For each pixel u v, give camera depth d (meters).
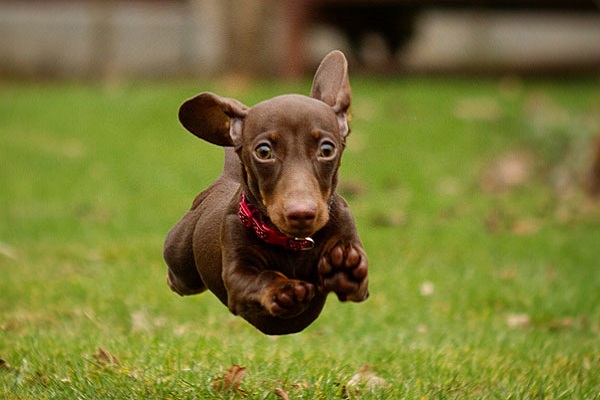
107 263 12.96
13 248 13.71
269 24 24.20
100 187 17.47
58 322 10.20
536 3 25.83
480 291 11.75
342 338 9.83
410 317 10.73
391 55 28.22
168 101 22.73
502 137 20.45
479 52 32.50
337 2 24.89
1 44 30.23
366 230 15.16
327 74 6.32
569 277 12.62
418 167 18.67
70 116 21.91
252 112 5.84
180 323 10.29
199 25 30.23
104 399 7.40
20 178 17.92
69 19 30.34
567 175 18.11
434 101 22.70
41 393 7.55
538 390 8.02
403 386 7.87
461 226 15.30
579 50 33.75
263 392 7.57
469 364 8.63
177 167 18.64
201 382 7.80
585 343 9.70
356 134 20.33
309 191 5.50
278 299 5.54
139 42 30.47
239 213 5.98
